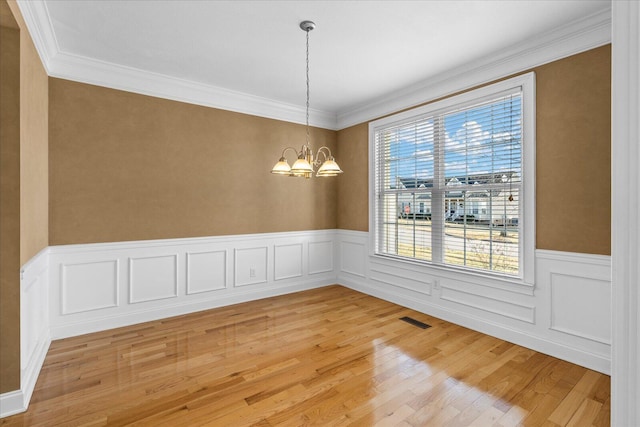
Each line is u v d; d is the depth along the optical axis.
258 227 4.39
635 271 0.52
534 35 2.74
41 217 2.78
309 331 3.30
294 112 4.66
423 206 3.91
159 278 3.66
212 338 3.12
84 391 2.25
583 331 2.60
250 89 4.02
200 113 3.91
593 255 2.53
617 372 0.55
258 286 4.40
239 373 2.49
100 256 3.32
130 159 3.47
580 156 2.59
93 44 2.93
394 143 4.26
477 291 3.32
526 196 2.91
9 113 2.08
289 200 4.68
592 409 2.06
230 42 2.89
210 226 4.00
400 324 3.48
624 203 0.54
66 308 3.15
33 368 2.36
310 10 2.43
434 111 3.70
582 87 2.57
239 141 4.21
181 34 2.77
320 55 3.13
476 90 3.28
